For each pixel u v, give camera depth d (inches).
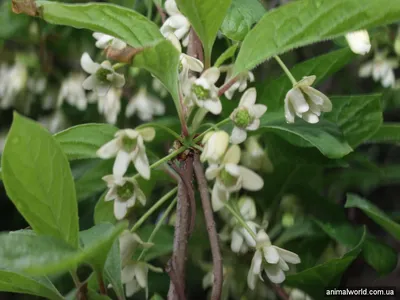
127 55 10.0
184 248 10.8
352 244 13.7
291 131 12.5
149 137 10.5
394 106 18.4
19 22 16.9
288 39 10.6
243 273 14.3
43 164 9.3
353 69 18.5
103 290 10.0
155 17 16.1
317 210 14.5
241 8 12.2
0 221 18.4
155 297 11.4
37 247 9.1
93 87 11.7
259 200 15.0
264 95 13.6
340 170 16.5
